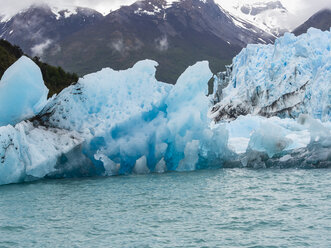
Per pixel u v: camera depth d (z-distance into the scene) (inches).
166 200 599.8
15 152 789.9
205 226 459.2
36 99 895.1
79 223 494.3
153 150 896.9
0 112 869.2
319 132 853.8
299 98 1940.2
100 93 920.3
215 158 917.2
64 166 842.8
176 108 932.0
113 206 575.5
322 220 454.9
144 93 932.0
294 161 864.3
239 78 2586.1
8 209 578.6
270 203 547.5
